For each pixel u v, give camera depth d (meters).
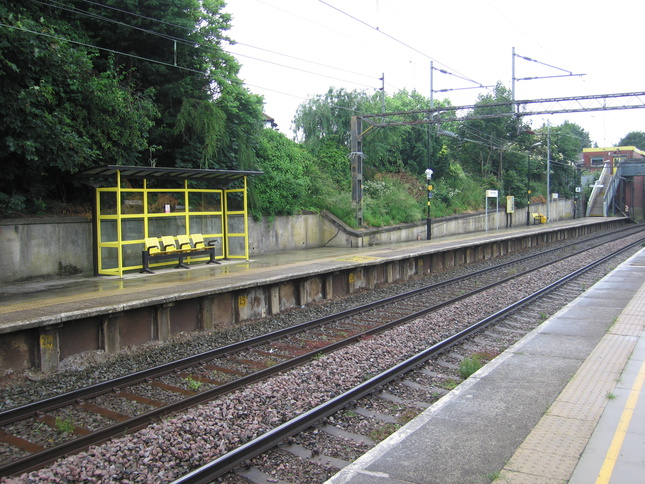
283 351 10.01
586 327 9.94
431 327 11.25
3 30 12.08
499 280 18.38
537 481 4.30
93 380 8.52
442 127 49.78
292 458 5.46
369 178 33.72
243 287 12.51
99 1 16.58
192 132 19.25
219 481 5.00
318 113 32.06
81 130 14.66
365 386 7.27
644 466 4.48
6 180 14.62
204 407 6.70
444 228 34.81
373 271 18.11
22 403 7.45
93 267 15.16
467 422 5.60
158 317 10.66
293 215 24.17
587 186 73.00
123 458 5.36
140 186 17.41
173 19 17.03
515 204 47.34
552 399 6.20
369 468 4.65
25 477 4.98
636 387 6.48
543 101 23.25
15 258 13.56
